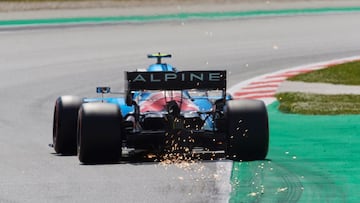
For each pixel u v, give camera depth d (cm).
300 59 10350
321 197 3803
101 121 4538
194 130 4656
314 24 13450
